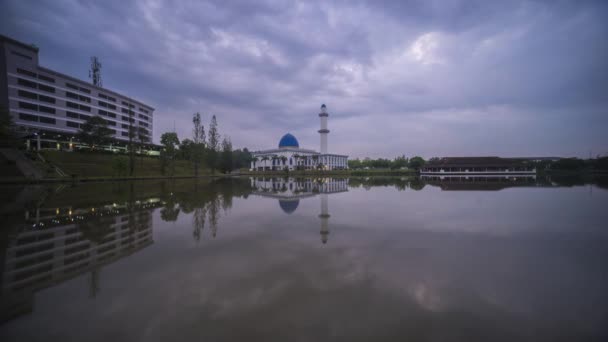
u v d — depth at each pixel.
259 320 4.14
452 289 5.18
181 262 6.82
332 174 87.19
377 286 5.32
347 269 6.24
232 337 3.72
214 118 76.88
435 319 4.14
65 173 46.84
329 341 3.60
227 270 6.24
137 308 4.59
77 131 69.06
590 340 3.61
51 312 4.51
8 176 39.78
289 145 124.62
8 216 13.32
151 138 97.50
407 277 5.75
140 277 5.92
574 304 4.59
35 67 60.59
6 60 56.06
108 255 7.45
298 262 6.72
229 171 88.38
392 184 38.00
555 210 14.38
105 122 66.06
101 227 10.89
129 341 3.67
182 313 4.39
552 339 3.63
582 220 11.75
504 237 9.00
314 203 17.84
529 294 4.97
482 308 4.47
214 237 9.22
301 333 3.79
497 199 19.31
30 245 8.53
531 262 6.65
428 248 7.83
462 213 13.64
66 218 12.74
